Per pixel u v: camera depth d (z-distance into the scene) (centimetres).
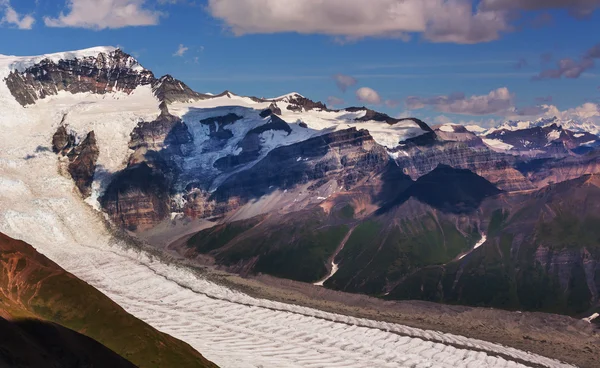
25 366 17875
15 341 18362
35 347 18812
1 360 17412
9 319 19312
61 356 19412
